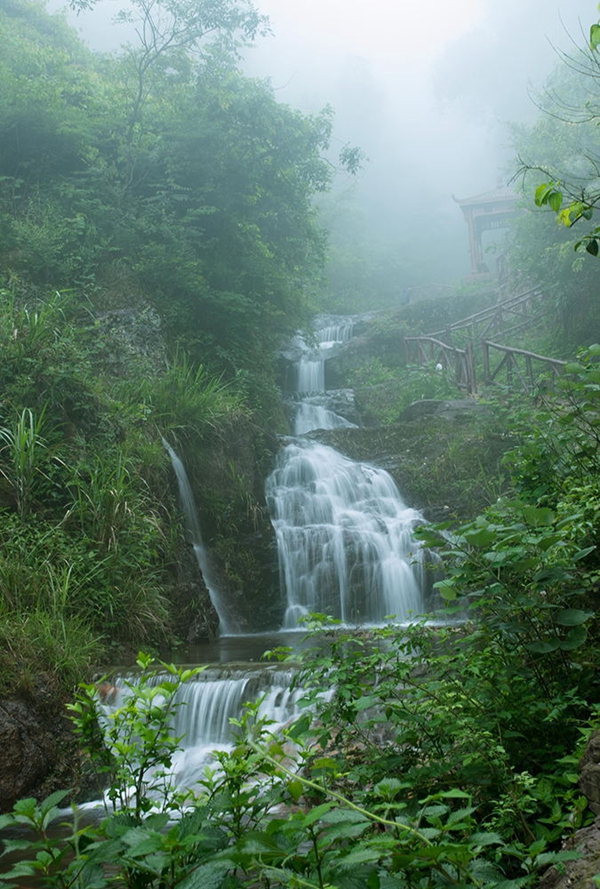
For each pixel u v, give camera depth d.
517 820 2.61
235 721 2.24
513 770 2.98
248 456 12.09
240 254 15.70
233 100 15.45
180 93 15.94
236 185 15.68
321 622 3.62
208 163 15.34
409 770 3.04
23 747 5.69
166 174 15.66
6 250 12.66
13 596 7.14
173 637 8.65
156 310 13.34
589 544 3.93
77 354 10.16
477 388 17.22
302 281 18.89
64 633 6.81
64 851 1.74
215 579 10.62
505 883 1.78
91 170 14.30
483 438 12.86
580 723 3.15
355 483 12.48
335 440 13.86
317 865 1.59
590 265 17.66
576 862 2.13
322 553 11.25
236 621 10.52
